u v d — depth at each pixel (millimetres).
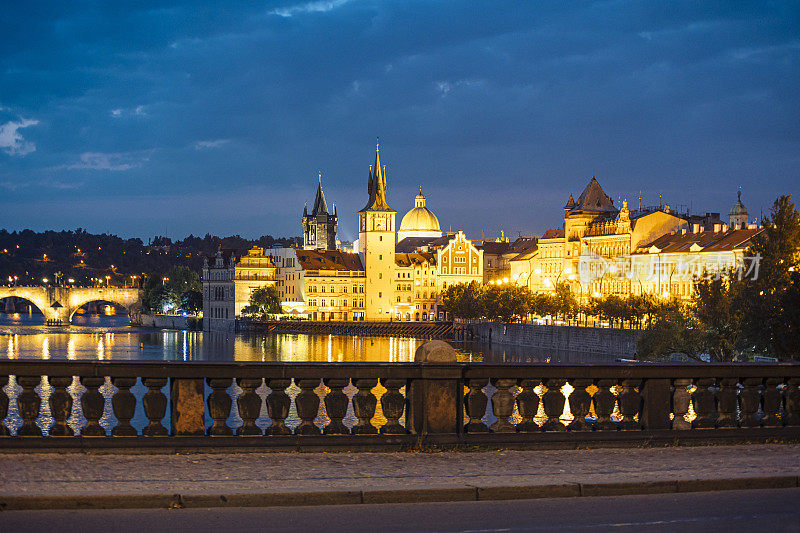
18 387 99062
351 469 24250
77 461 24469
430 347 27578
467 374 27656
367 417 27297
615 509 21406
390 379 27312
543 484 22562
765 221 103625
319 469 24172
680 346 126875
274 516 20328
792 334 87500
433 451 26906
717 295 121688
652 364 28797
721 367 29234
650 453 27219
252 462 24859
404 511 20938
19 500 20391
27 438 25328
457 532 19375
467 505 21594
